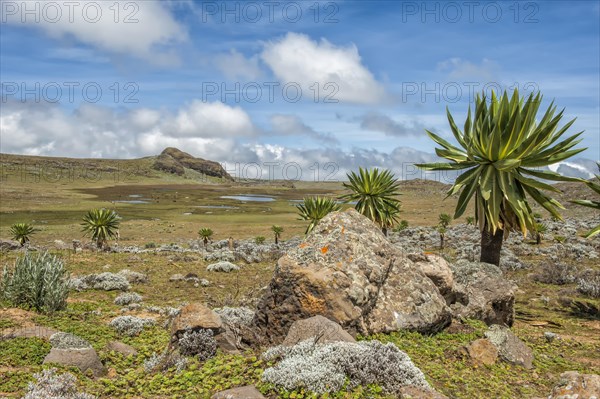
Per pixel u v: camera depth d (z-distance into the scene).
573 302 18.53
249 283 20.62
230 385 6.87
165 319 13.38
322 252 10.16
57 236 56.28
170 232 66.56
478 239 40.78
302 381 6.39
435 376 8.09
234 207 123.75
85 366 8.12
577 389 6.35
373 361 6.80
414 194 178.12
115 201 133.00
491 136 14.97
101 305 15.07
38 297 13.30
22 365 8.09
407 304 10.27
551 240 39.47
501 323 13.46
